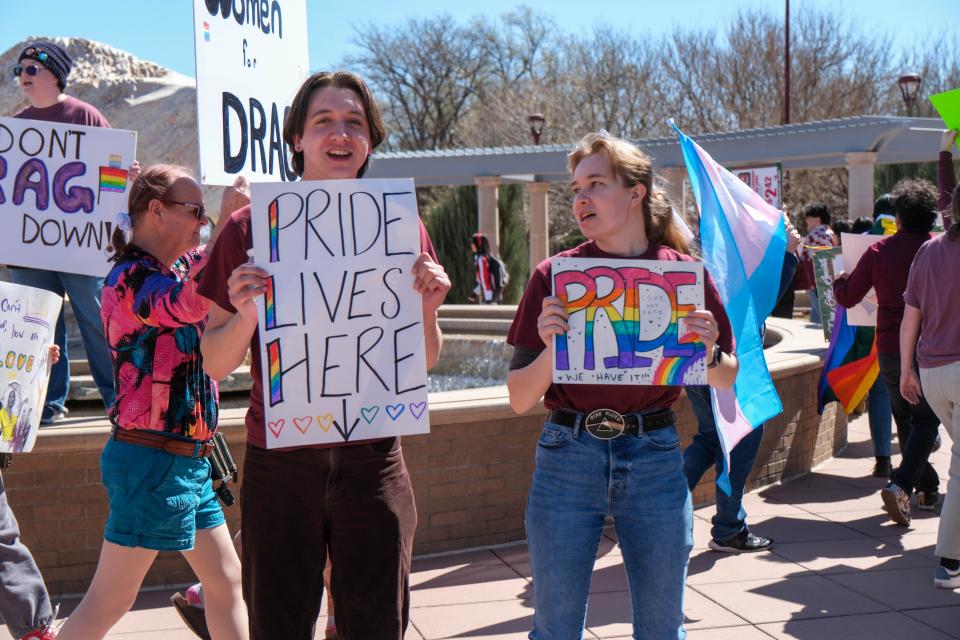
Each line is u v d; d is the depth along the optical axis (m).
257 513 2.64
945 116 5.29
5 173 4.56
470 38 45.41
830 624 4.12
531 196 22.31
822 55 35.59
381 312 2.63
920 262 4.57
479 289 19.41
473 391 5.31
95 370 5.01
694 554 5.10
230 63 4.13
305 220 2.60
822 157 18.94
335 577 2.69
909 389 4.80
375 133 2.85
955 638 3.97
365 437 2.62
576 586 2.78
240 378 6.33
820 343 7.62
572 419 2.80
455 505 5.01
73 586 4.48
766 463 6.46
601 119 39.25
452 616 4.19
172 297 2.93
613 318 2.71
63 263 4.64
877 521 5.64
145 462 3.07
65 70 4.98
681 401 5.68
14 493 4.38
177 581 4.59
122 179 4.67
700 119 37.31
